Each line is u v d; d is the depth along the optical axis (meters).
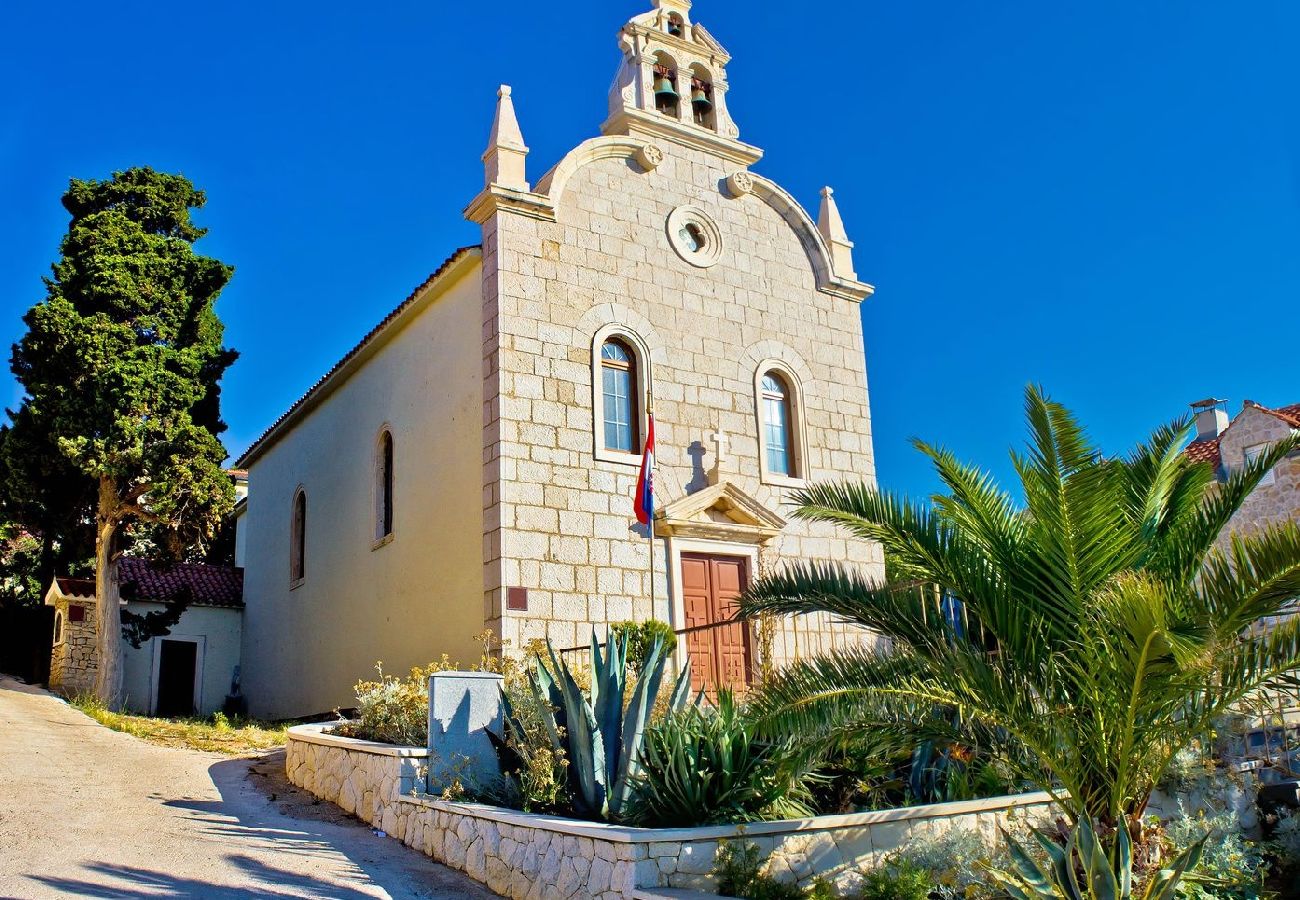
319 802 13.47
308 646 24.78
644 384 19.08
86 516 25.83
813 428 21.33
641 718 10.45
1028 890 8.77
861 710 9.19
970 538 9.58
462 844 10.58
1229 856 10.74
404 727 13.12
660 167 20.48
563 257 18.66
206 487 23.45
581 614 17.22
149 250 24.61
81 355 22.73
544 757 11.03
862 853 9.88
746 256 21.30
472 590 17.48
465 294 19.02
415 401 20.56
